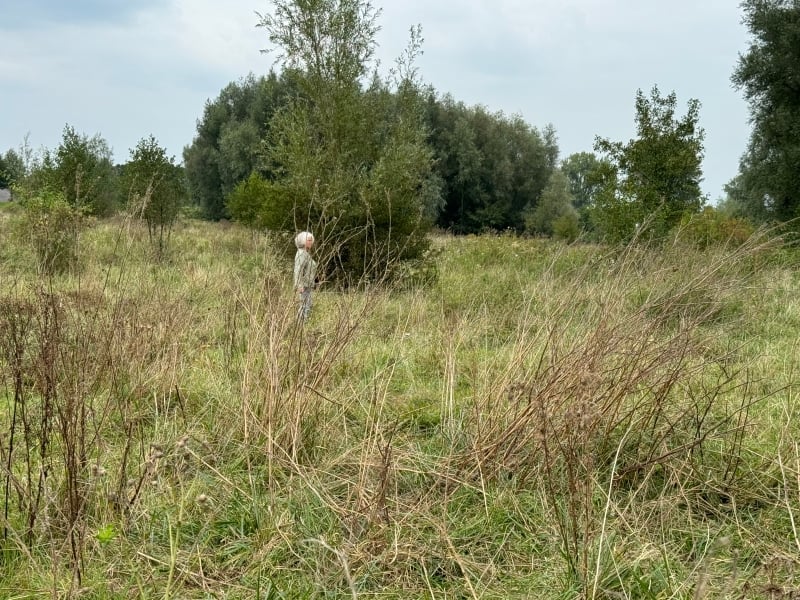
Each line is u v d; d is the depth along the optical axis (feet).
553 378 11.87
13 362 12.68
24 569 9.29
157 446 10.48
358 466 12.35
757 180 82.02
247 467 12.66
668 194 45.65
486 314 19.93
